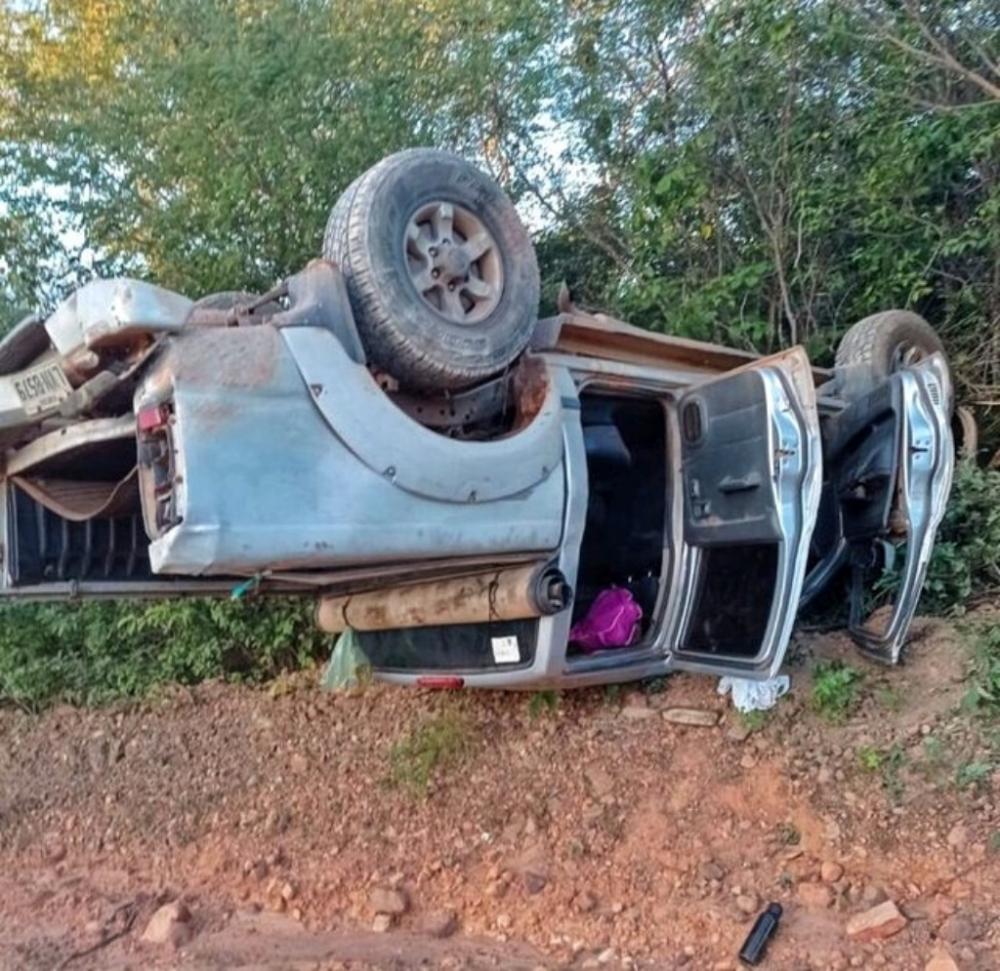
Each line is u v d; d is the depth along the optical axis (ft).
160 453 10.65
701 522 15.55
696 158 25.13
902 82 23.80
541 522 13.48
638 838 15.46
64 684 22.17
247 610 21.71
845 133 24.56
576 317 15.26
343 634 17.69
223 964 14.51
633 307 25.43
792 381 14.65
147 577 15.38
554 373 14.16
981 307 23.90
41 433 12.75
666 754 16.46
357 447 11.62
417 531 12.09
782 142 24.67
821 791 15.21
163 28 25.82
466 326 12.91
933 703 16.15
